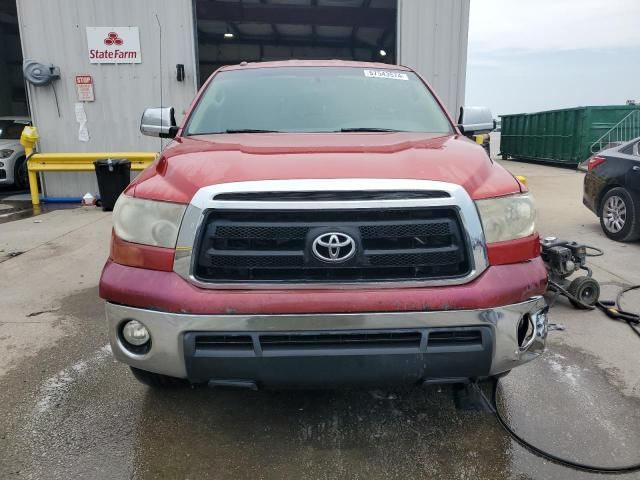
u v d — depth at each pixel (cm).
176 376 216
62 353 346
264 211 207
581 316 410
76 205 961
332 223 208
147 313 212
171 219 215
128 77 934
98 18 909
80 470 232
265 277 211
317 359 207
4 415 273
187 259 210
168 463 237
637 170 621
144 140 959
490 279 215
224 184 212
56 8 902
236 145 266
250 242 210
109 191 876
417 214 213
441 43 927
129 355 222
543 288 229
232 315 204
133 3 909
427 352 209
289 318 204
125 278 218
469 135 393
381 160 233
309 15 1473
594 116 1589
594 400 287
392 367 210
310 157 236
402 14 912
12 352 347
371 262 210
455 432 260
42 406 282
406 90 369
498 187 231
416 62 930
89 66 927
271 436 257
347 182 210
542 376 314
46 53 918
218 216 211
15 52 2031
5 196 1077
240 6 1434
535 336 232
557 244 434
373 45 1973
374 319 205
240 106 343
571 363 330
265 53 2006
